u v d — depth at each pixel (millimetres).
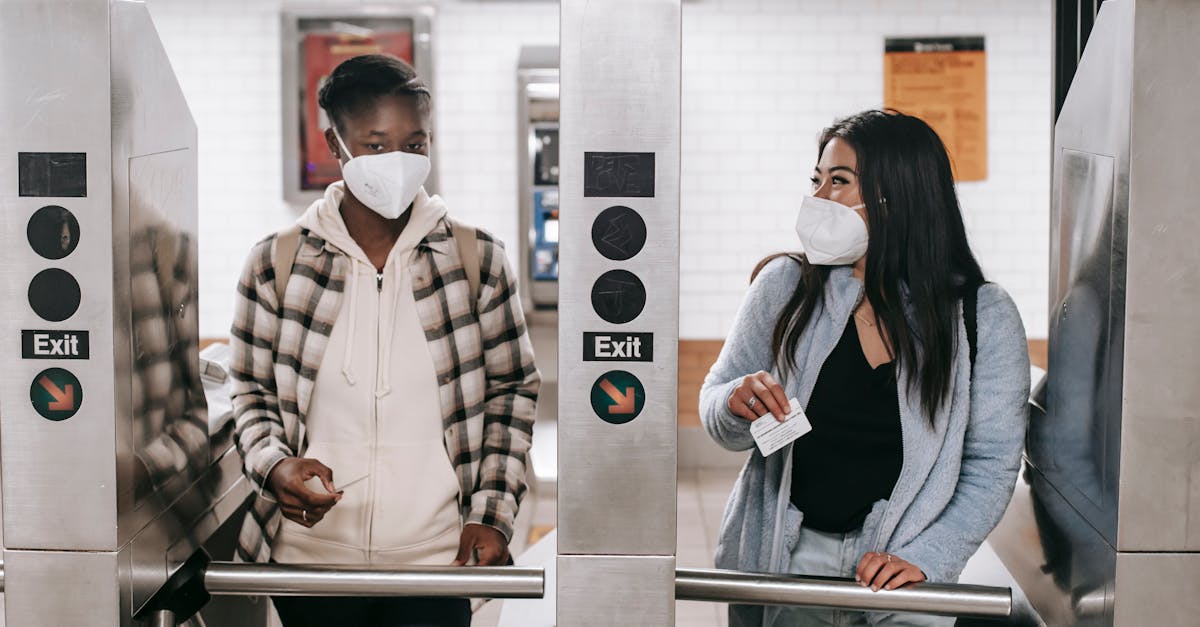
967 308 2221
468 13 6152
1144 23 1843
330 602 2420
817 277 2273
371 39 6129
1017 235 6156
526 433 2350
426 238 2275
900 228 2197
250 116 6250
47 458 1940
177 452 2266
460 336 2271
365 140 2164
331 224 2262
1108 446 1979
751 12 5980
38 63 1880
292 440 2254
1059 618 2264
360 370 2244
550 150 6000
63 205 1897
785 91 6020
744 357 2318
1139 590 1931
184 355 2318
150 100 2107
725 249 6109
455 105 6211
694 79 6023
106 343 1918
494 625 3605
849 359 2236
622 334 1914
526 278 6078
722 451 5910
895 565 2066
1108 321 1979
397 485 2240
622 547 1965
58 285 1910
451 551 2295
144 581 2082
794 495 2260
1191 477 1902
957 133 6074
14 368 1929
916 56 6008
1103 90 2033
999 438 2189
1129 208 1870
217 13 6191
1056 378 2340
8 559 1962
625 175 1883
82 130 1889
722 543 2352
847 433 2219
